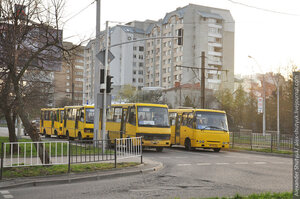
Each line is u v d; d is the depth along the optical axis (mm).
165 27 112188
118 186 10570
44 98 26656
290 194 8508
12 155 11969
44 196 9070
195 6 104312
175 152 23688
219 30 105000
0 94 16406
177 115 27766
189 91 81750
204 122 25172
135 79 119812
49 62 15992
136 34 120125
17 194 9344
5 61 14156
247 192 9578
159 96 85000
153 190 9891
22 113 13742
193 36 103312
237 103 64062
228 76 104750
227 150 28062
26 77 21000
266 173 13656
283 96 53344
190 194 9273
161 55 112750
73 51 15258
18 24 14516
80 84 114812
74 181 11406
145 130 22875
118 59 119125
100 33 21812
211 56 103062
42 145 12781
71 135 32375
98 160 13773
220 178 12250
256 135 27141
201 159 19062
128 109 24188
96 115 22609
